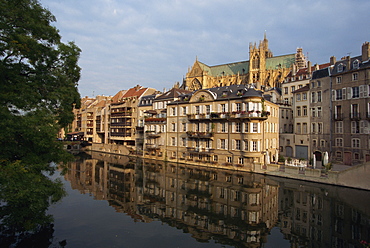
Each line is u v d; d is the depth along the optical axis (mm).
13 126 15641
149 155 62969
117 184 36719
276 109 52094
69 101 21891
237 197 29250
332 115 47156
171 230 20984
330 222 22391
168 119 57375
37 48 17906
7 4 16594
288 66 90000
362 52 42750
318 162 46875
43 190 16500
